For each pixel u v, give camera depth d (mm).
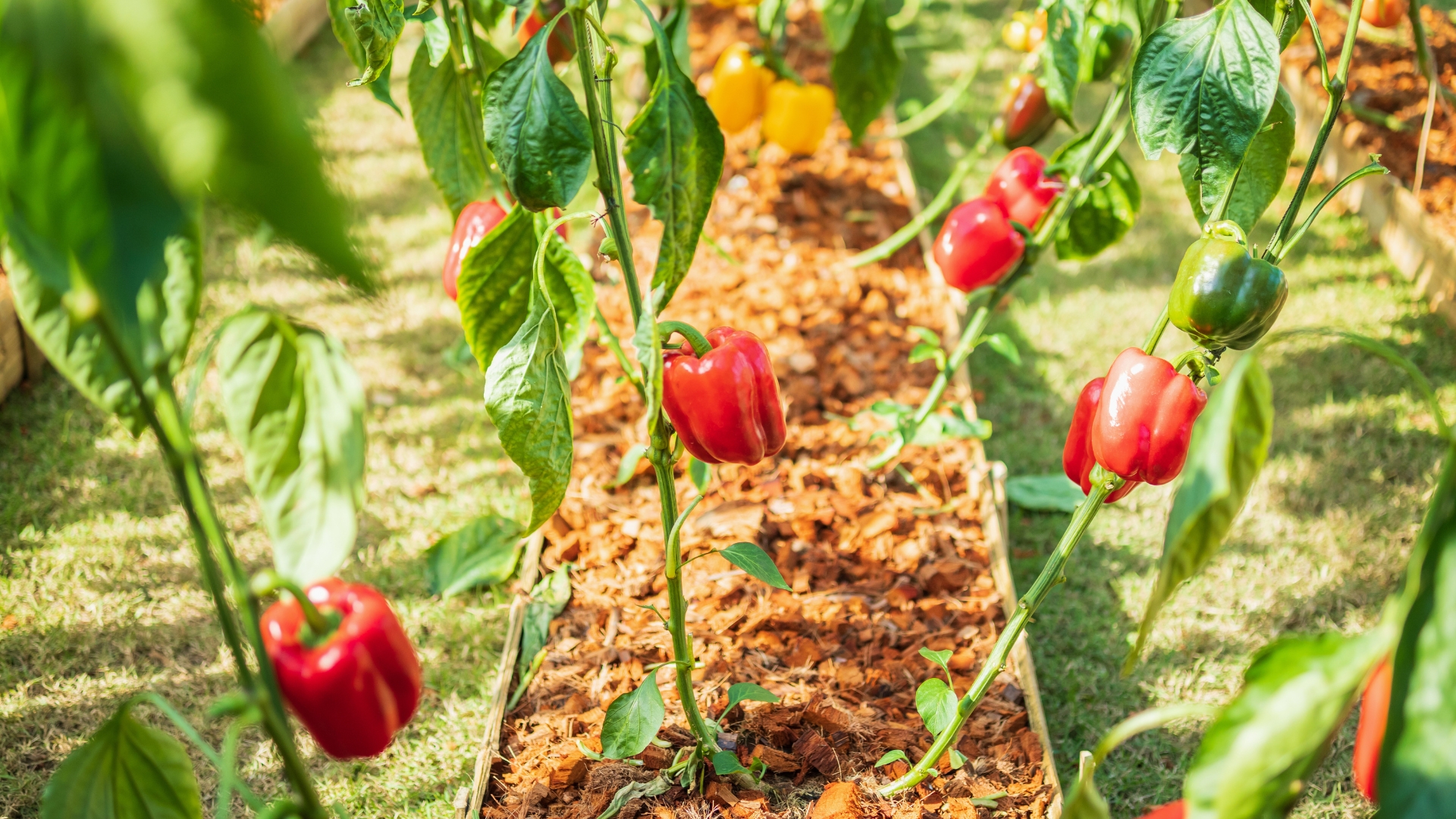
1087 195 2742
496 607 2809
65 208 573
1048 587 1930
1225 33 1654
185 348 1088
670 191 1484
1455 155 4297
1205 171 1704
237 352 1051
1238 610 2859
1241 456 1059
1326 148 4633
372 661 1169
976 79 5500
